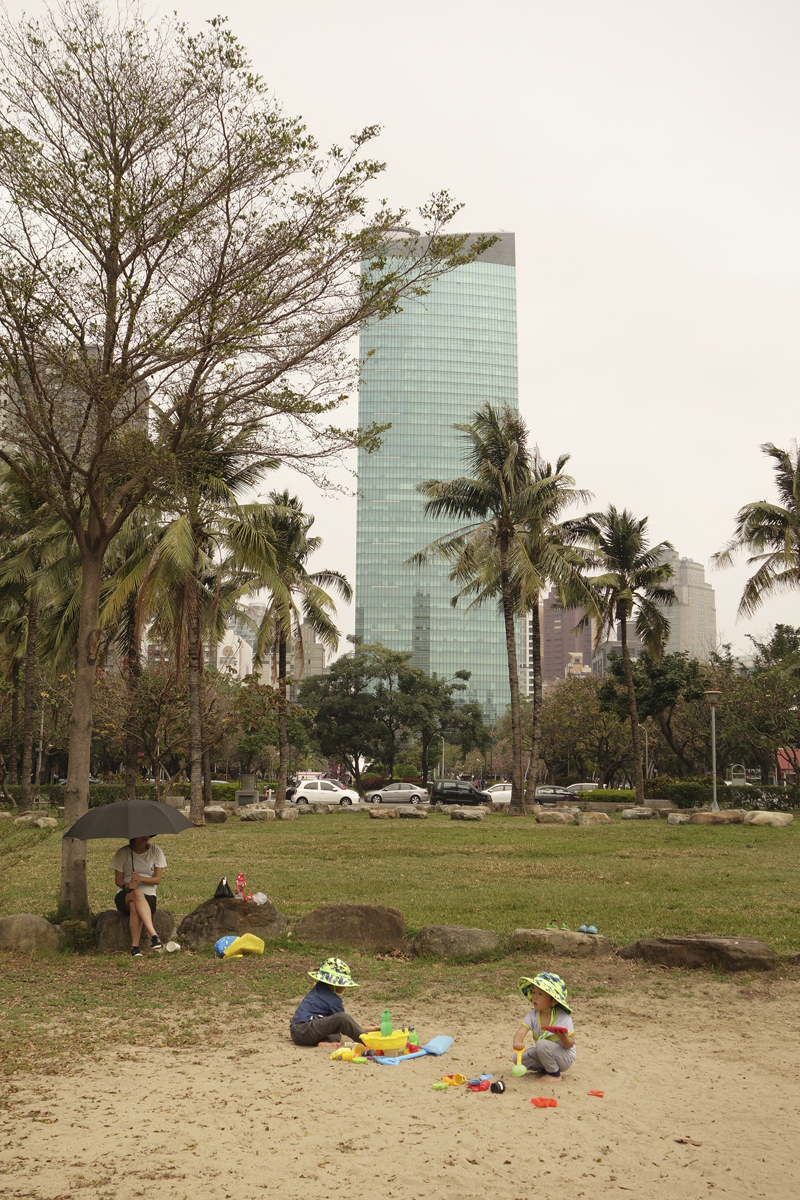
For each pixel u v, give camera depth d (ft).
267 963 31.76
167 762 174.81
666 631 143.02
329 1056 21.47
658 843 79.66
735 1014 25.67
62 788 145.18
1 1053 21.40
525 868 60.23
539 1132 16.48
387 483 552.82
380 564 549.95
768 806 129.59
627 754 214.48
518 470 118.52
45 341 34.30
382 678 241.55
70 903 36.63
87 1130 16.47
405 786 171.01
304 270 35.65
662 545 138.51
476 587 133.18
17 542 95.91
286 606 108.47
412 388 554.87
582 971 30.94
